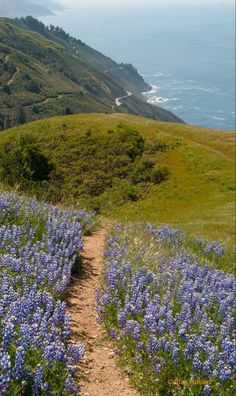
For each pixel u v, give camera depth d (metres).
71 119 81.00
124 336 8.14
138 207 53.91
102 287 10.36
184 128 82.31
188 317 8.66
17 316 6.85
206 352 7.54
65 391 6.09
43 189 36.47
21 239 10.99
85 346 8.05
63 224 12.91
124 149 67.44
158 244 16.19
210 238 24.81
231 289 12.34
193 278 12.61
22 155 58.31
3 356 5.55
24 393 5.82
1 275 8.45
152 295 9.95
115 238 14.88
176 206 52.78
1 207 12.52
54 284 9.12
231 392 6.94
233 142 76.94
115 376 7.33
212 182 58.59
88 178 62.12
